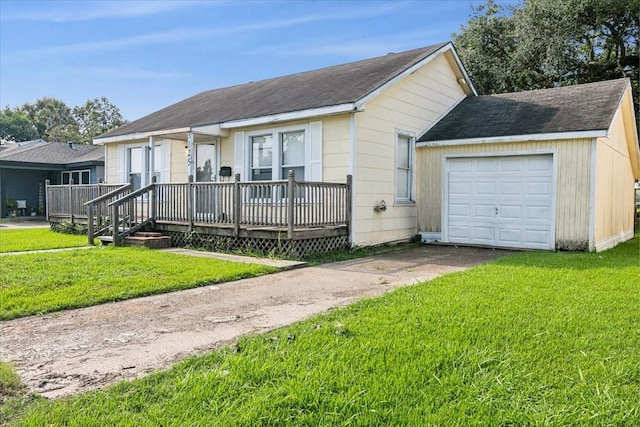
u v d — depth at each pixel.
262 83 15.77
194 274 6.76
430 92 12.66
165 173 14.22
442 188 11.86
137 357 3.50
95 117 68.94
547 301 5.01
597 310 4.62
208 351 3.61
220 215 10.05
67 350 3.67
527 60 21.89
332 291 5.96
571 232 10.03
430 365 3.17
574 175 9.95
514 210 10.83
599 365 3.19
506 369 3.12
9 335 4.07
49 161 23.66
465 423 2.45
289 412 2.54
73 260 7.86
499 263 8.00
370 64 13.08
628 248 10.95
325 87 11.52
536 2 21.44
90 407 2.62
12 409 2.64
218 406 2.61
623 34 22.42
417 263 8.58
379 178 10.80
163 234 11.12
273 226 9.11
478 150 11.25
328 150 10.31
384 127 10.90
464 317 4.34
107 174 15.79
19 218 23.11
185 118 13.69
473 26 23.91
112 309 4.99
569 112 10.70
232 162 12.15
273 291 5.96
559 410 2.57
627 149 14.32
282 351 3.45
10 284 5.93
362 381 2.91
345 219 9.93
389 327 4.04
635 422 2.47
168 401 2.69
